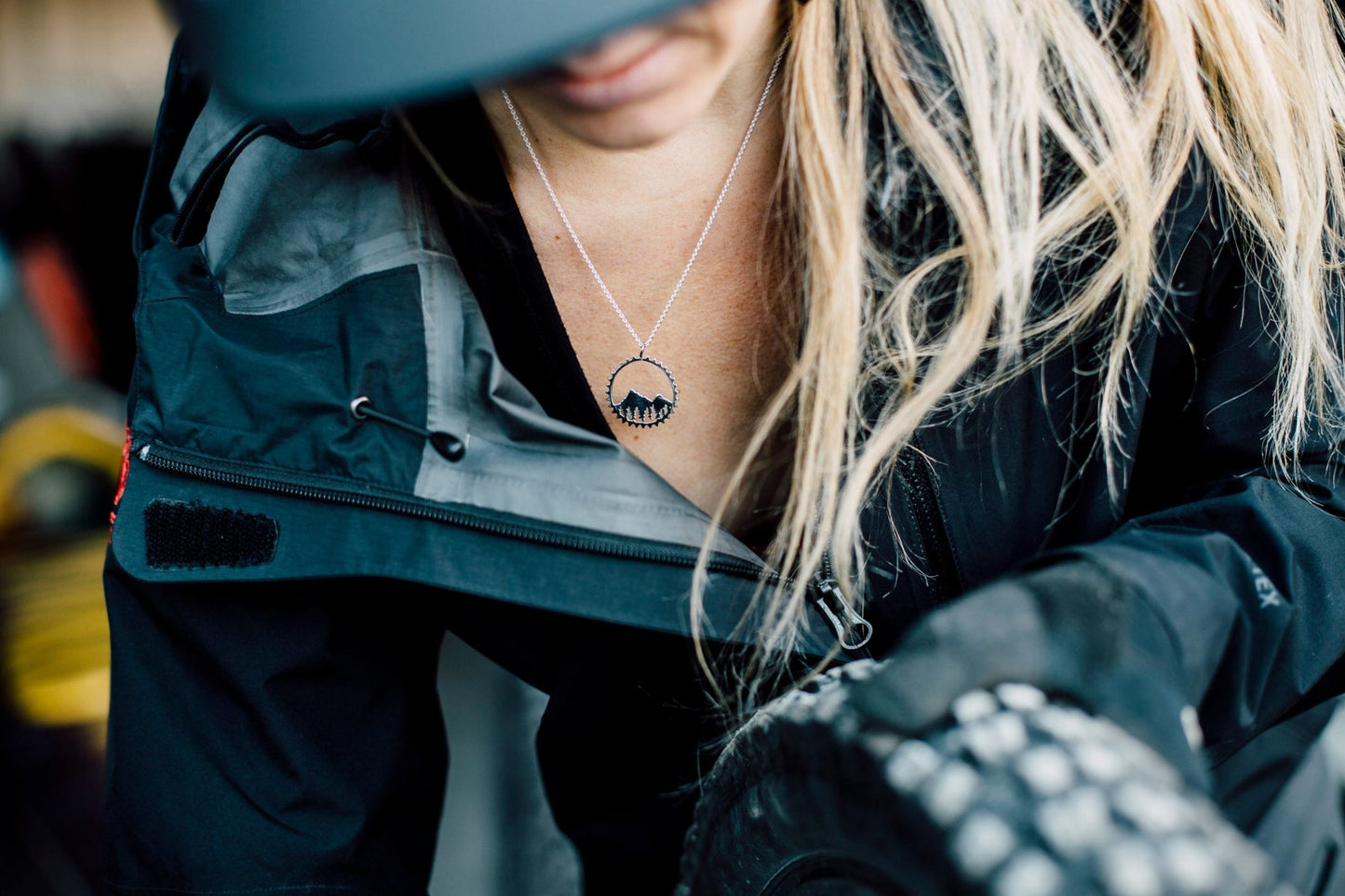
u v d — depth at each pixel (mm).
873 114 654
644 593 666
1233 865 461
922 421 659
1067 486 670
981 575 678
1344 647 611
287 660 690
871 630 679
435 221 676
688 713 733
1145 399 659
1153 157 651
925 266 645
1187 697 527
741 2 516
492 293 685
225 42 498
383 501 662
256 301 684
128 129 1962
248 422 667
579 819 787
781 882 542
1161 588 536
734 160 663
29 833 1274
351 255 674
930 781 480
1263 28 652
